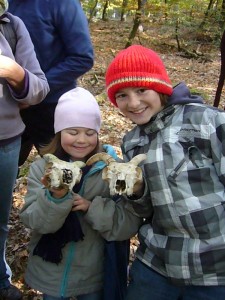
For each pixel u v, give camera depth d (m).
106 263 2.06
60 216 1.89
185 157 1.80
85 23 2.69
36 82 2.18
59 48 2.72
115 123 5.87
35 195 2.03
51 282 2.09
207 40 13.79
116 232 2.01
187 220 1.78
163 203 1.83
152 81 1.82
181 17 13.98
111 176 1.72
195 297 1.87
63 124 2.03
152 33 14.56
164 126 1.88
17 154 2.33
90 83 7.75
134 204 1.94
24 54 2.25
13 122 2.23
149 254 1.98
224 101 7.29
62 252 2.07
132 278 2.06
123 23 18.70
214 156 1.79
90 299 2.17
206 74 9.76
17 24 2.23
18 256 3.05
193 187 1.78
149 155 1.87
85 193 2.08
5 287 2.62
